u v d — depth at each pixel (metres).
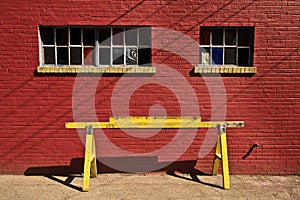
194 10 5.75
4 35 5.68
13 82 5.79
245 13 5.78
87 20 5.70
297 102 5.97
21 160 5.96
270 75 5.91
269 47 5.86
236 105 5.96
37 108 5.86
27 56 5.74
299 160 6.11
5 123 5.86
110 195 5.18
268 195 5.23
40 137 5.93
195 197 5.13
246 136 6.05
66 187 5.48
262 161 6.11
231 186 5.57
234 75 5.92
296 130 6.04
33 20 5.68
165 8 5.73
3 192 5.26
